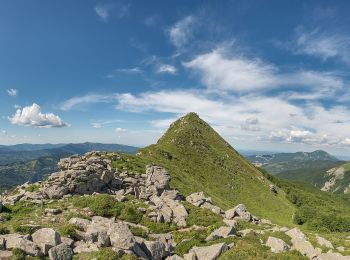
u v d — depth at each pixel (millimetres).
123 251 30016
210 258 34125
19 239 27812
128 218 43188
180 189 93500
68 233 32094
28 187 56875
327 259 37969
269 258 34656
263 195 145250
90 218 39312
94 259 28000
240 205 63469
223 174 147375
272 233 45750
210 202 64312
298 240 41906
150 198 56375
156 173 64688
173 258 33000
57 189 50750
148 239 37281
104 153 90625
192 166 140750
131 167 82500
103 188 57750
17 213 41281
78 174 54781
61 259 27688
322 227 117938
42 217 38938
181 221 46469
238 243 37938
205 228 44938
